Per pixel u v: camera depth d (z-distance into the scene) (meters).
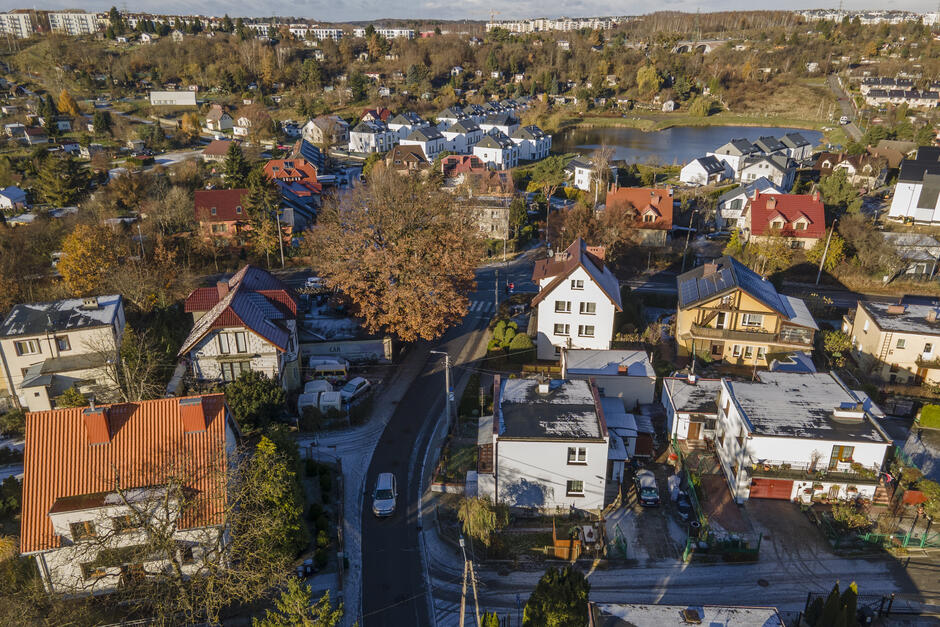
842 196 92.62
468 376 55.62
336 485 41.69
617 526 37.78
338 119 177.25
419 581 34.16
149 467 31.75
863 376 55.16
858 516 35.91
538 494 38.44
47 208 104.69
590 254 63.25
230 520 31.11
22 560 34.75
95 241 70.00
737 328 55.31
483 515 35.75
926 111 188.00
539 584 28.34
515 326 60.69
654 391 49.31
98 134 157.12
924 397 51.78
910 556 35.09
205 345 47.50
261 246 83.31
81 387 52.16
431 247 58.81
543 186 120.56
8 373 53.19
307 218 97.81
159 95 192.62
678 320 57.97
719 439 43.38
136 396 47.41
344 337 57.69
